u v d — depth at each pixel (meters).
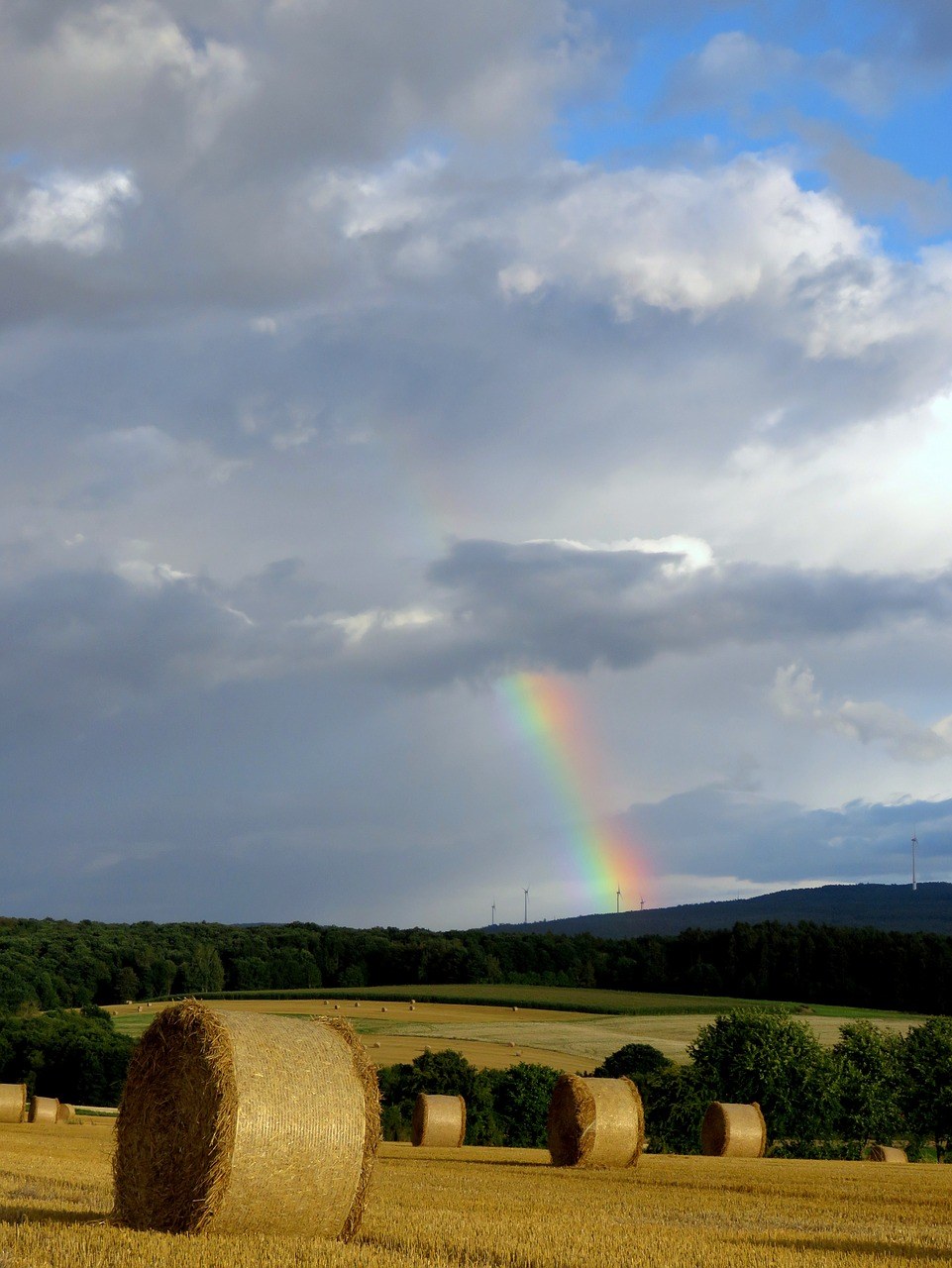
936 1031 64.62
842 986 112.19
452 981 126.50
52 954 114.25
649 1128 58.91
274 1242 12.59
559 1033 93.00
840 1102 60.75
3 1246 11.35
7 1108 43.56
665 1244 13.81
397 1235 14.13
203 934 136.75
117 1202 14.70
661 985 122.00
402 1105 68.19
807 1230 16.89
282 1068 14.61
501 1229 14.70
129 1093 14.80
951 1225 18.27
